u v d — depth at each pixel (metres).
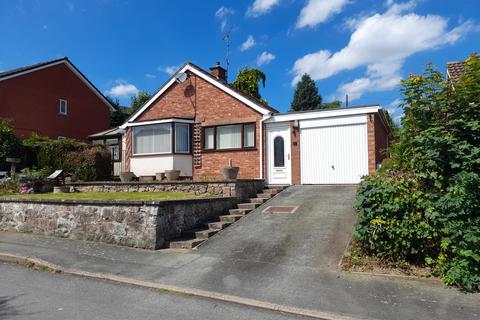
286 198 12.38
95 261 8.07
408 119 7.80
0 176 17.42
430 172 7.11
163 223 9.04
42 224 10.89
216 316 5.34
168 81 18.50
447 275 6.29
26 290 6.43
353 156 14.44
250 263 7.54
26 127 23.73
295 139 15.38
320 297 5.89
